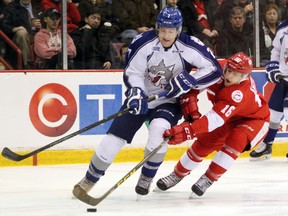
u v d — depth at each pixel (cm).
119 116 895
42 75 1360
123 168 1307
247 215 862
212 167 957
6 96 1339
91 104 1391
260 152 1396
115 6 1453
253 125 952
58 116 1369
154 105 933
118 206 915
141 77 910
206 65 909
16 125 1345
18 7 1390
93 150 1388
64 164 1366
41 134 1359
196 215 856
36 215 859
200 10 1510
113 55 1459
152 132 903
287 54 1347
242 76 915
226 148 951
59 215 855
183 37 909
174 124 924
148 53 903
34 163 1352
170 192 1029
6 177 1198
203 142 978
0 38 1391
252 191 1046
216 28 1524
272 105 1384
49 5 1404
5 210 895
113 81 1405
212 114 904
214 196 998
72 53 1419
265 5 1531
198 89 924
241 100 912
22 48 1396
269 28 1535
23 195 1013
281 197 994
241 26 1527
